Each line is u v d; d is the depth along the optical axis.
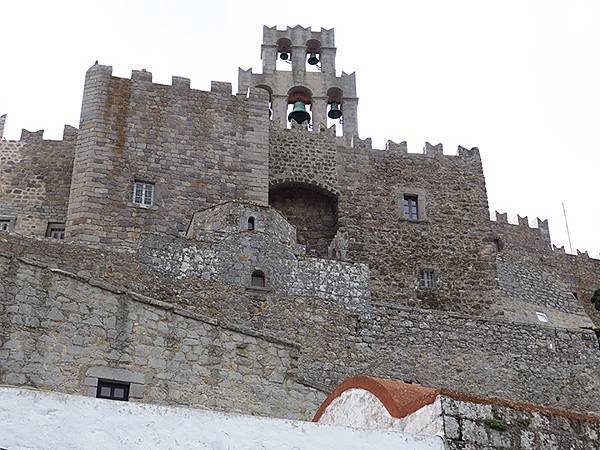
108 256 25.50
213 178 32.91
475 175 40.03
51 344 13.86
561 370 28.75
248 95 35.19
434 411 8.59
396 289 36.22
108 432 7.72
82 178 31.25
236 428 8.12
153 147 32.72
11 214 36.31
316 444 8.23
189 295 25.38
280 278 26.70
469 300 36.69
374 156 39.44
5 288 13.96
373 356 26.41
